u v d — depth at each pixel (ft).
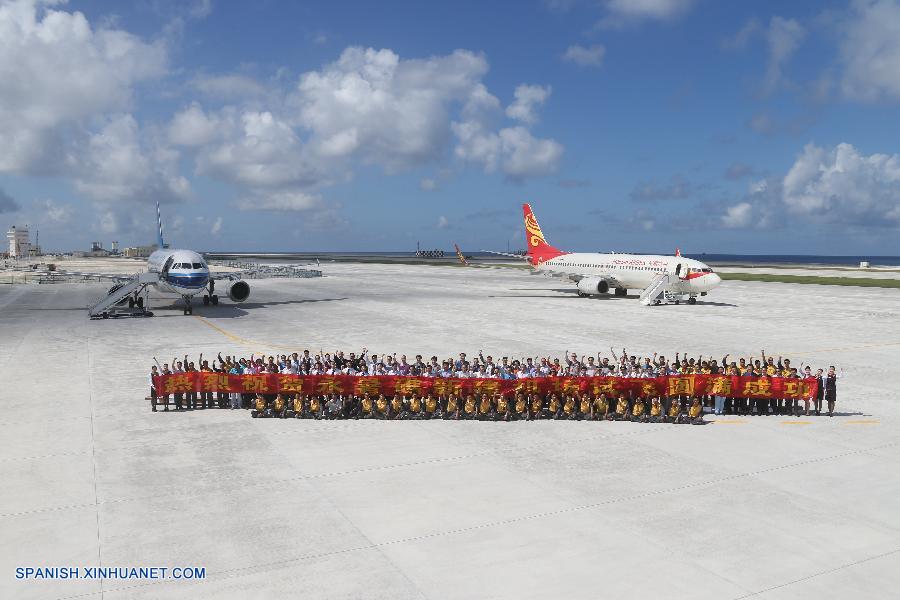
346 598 39.27
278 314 196.54
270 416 82.23
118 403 87.97
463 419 81.46
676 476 60.08
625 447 69.46
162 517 50.78
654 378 81.87
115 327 165.27
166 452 67.10
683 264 224.12
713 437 73.31
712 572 42.24
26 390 94.89
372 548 45.60
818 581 41.16
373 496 55.06
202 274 190.80
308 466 62.90
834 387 82.07
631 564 43.27
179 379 84.23
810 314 193.77
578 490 56.44
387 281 370.32
